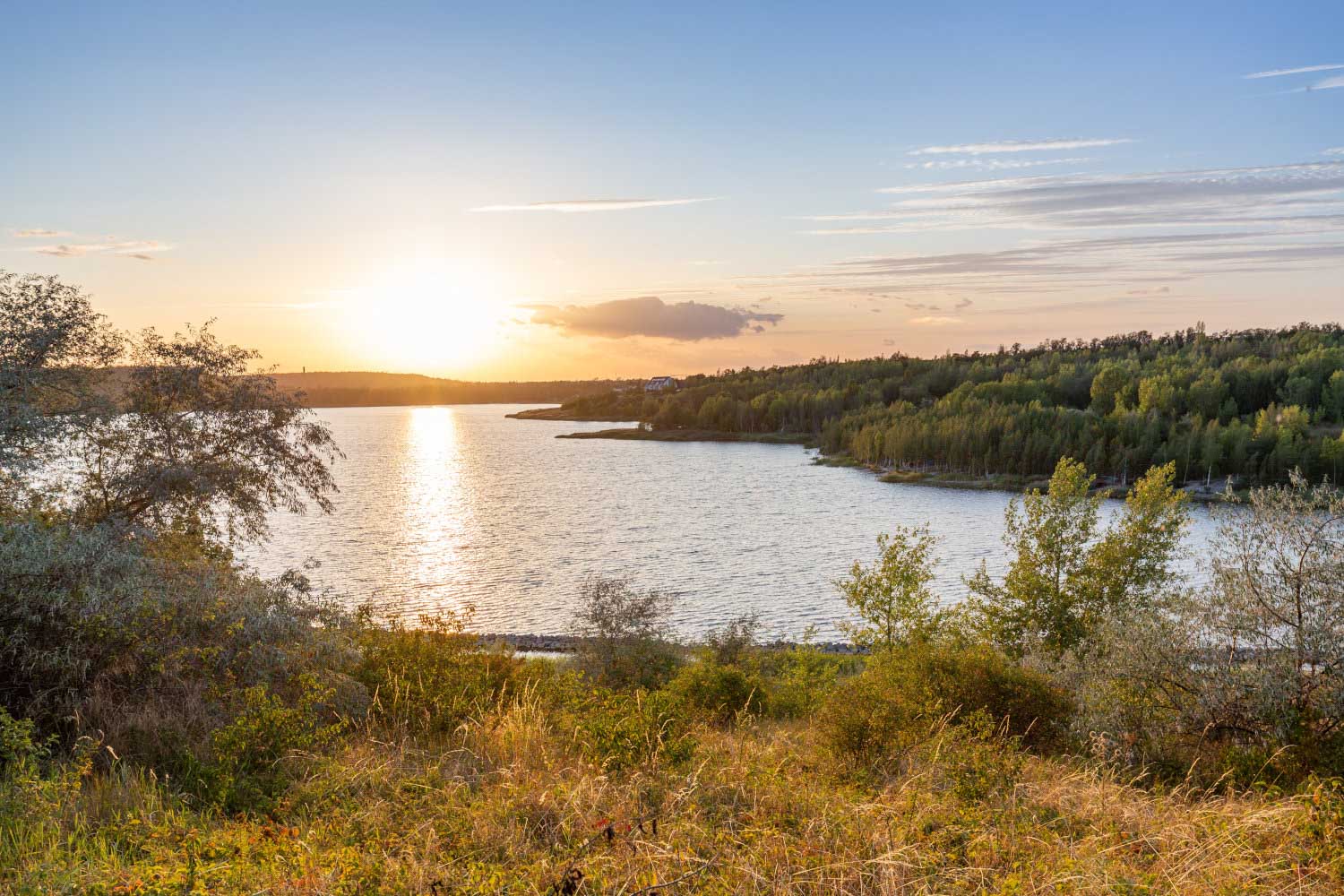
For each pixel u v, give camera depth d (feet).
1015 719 36.63
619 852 19.10
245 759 27.45
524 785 24.66
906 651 42.60
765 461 563.07
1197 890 17.35
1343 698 29.99
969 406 582.76
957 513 311.68
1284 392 550.36
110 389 49.06
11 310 44.01
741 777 25.91
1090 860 18.52
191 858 18.51
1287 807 22.52
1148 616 36.11
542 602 172.76
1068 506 79.71
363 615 45.06
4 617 29.68
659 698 32.40
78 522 42.65
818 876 17.72
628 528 279.28
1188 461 400.06
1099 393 603.67
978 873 18.04
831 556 223.51
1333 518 32.73
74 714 28.84
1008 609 79.71
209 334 52.42
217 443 51.01
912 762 28.76
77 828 20.48
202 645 34.35
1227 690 32.09
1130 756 31.73
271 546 246.68
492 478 462.60
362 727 34.17
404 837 20.61
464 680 40.19
